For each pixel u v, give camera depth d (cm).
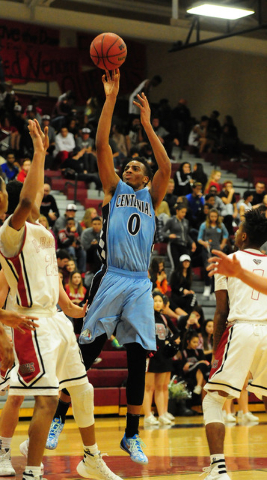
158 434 723
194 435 712
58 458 521
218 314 401
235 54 2131
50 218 1145
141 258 432
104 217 438
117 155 1513
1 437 420
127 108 2302
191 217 1289
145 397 852
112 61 452
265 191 1559
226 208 1370
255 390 390
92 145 1581
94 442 387
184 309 1073
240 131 2117
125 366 992
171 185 1362
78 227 1171
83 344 430
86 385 377
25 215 340
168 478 424
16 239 346
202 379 980
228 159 1897
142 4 1725
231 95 2145
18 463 482
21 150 1446
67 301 430
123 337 425
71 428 784
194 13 1287
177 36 1734
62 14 1619
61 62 2206
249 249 405
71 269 987
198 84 2288
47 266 359
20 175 1177
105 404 932
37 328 348
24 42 2136
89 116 1844
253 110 2061
